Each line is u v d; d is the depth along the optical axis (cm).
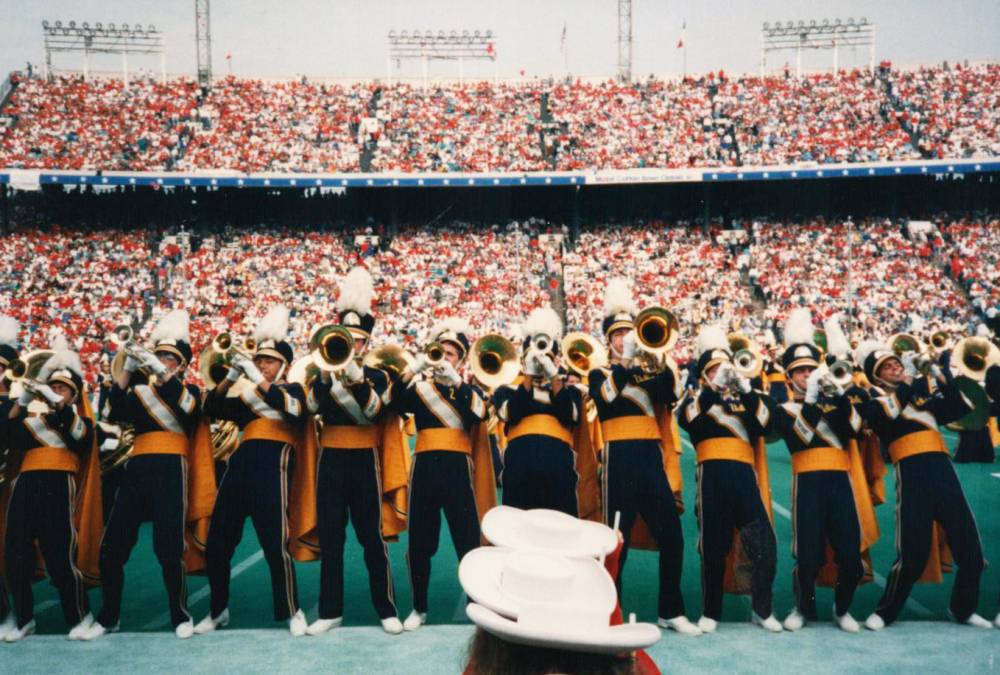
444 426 570
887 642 502
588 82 3534
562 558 162
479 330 2555
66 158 2942
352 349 543
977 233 2886
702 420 559
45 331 2553
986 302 2602
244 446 558
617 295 610
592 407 680
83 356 2325
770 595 530
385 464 600
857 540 534
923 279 2755
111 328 2586
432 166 3055
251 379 543
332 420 561
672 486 596
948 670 451
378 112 3297
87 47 3322
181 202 3069
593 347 653
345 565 740
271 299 2772
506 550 177
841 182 3094
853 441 586
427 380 576
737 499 535
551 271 2944
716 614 536
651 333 549
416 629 540
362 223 3148
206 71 3366
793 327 610
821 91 3259
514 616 144
